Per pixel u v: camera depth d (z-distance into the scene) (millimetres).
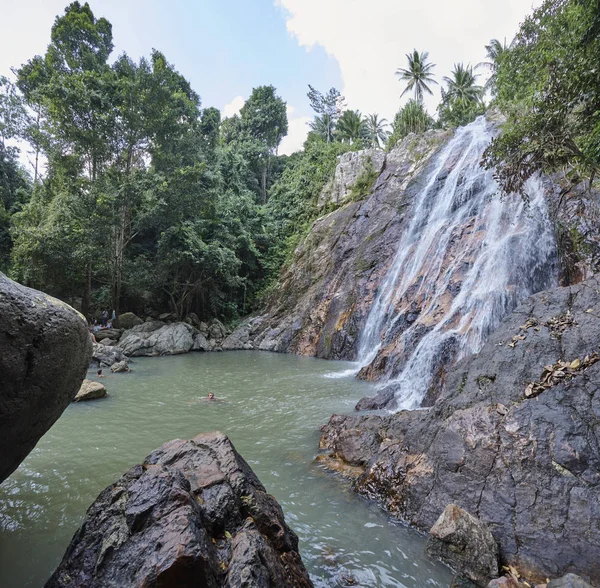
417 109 30000
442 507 4406
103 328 21031
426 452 5121
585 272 10078
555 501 3875
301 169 36719
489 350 6461
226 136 47844
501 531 3908
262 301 27438
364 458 5945
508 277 11438
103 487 5207
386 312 16594
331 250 24203
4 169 32375
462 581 3510
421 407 9109
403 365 11836
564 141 7141
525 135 7559
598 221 10453
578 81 6621
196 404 9703
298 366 15977
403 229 20344
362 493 5156
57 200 23375
